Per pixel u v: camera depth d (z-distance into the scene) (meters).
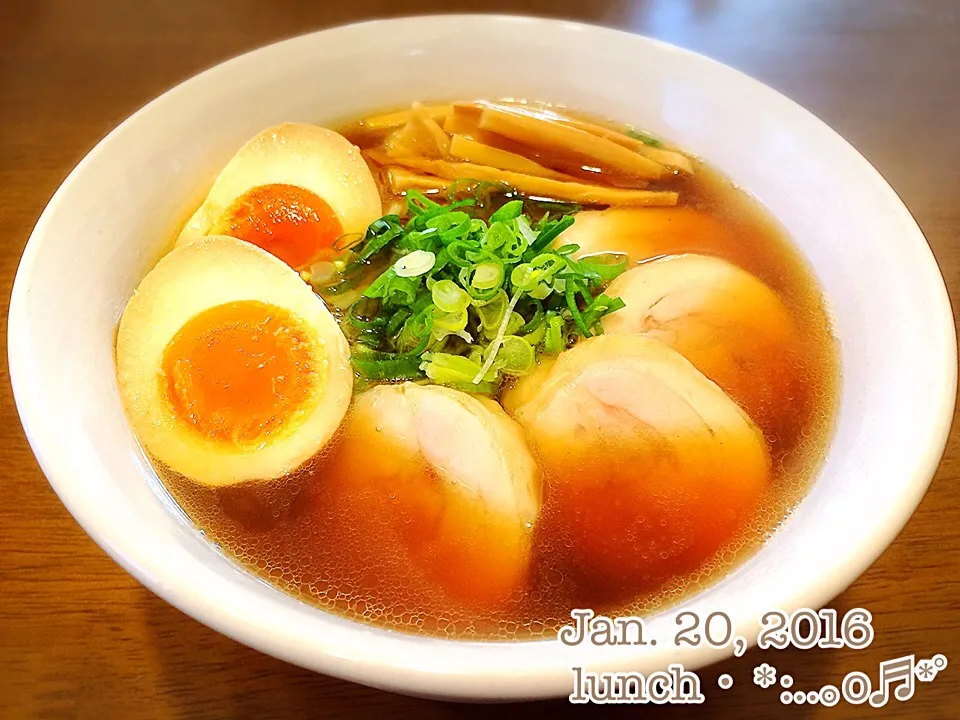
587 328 0.18
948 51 0.30
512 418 0.17
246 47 0.29
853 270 0.18
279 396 0.17
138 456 0.16
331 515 0.16
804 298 0.20
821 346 0.19
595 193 0.21
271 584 0.15
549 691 0.11
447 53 0.23
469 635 0.14
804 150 0.20
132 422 0.16
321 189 0.21
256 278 0.18
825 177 0.19
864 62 0.29
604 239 0.20
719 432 0.17
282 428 0.17
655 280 0.19
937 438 0.14
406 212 0.21
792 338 0.19
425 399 0.17
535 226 0.21
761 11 0.32
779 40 0.30
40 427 0.14
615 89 0.23
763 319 0.19
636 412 0.17
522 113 0.23
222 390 0.17
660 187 0.22
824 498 0.15
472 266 0.18
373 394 0.17
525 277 0.18
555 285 0.18
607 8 0.31
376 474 0.16
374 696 0.15
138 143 0.19
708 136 0.22
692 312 0.19
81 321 0.16
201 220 0.19
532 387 0.17
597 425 0.17
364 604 0.15
